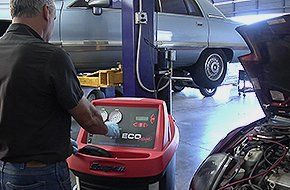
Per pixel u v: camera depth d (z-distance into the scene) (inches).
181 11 211.9
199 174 60.4
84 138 64.7
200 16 221.9
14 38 48.9
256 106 228.1
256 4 472.1
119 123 62.9
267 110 71.6
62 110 51.0
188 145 142.6
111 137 62.4
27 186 50.0
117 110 63.9
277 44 60.5
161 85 98.5
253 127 71.5
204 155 130.7
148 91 97.9
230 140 68.0
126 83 98.7
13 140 48.5
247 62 67.3
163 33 197.0
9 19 142.6
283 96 67.5
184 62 219.3
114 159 58.0
